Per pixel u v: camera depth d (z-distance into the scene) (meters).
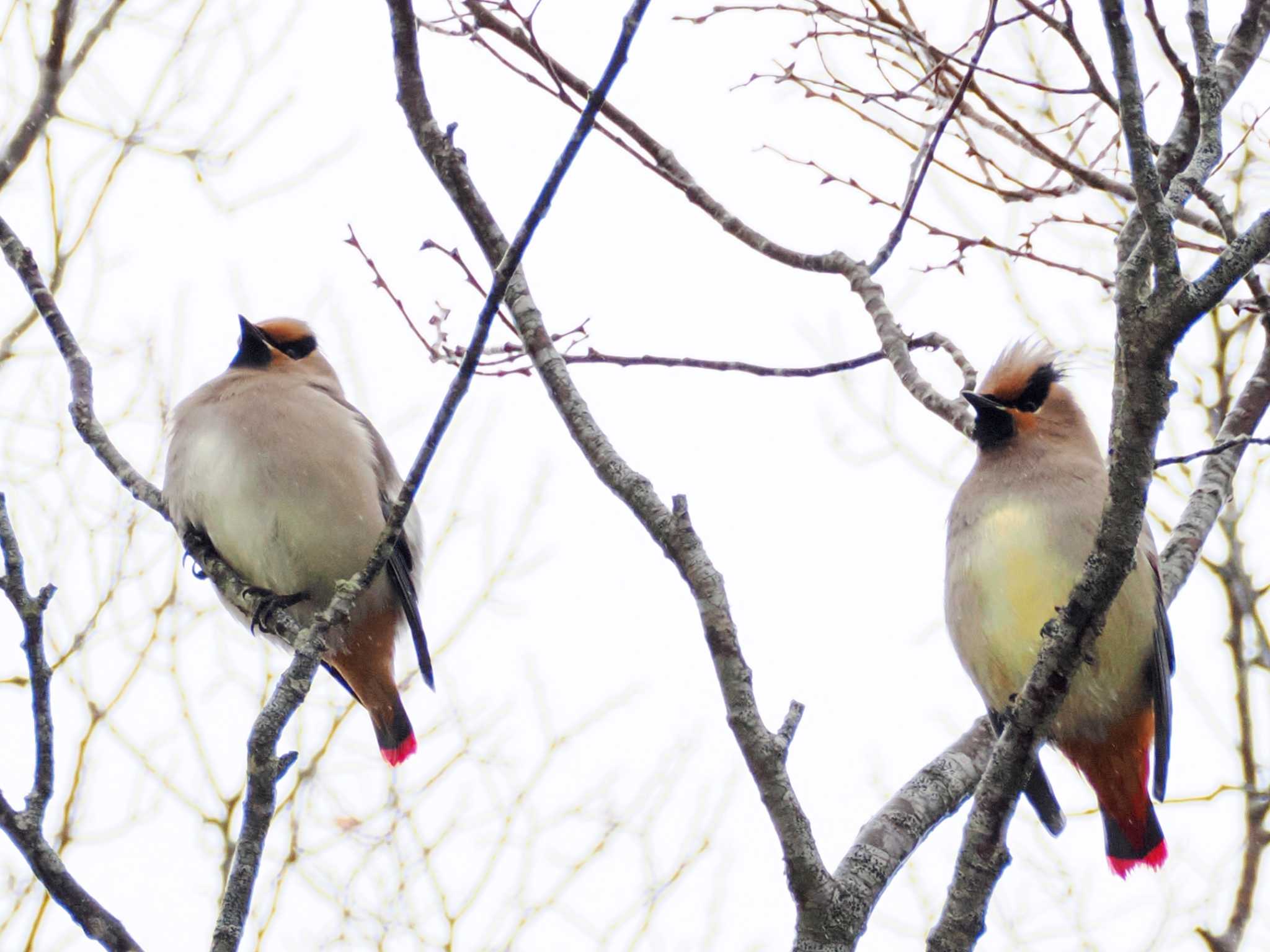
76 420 9.68
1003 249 10.83
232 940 6.81
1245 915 11.05
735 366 10.33
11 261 9.80
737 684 7.14
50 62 11.93
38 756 6.62
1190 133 8.47
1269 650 12.30
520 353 10.31
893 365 10.34
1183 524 10.50
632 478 7.54
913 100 10.65
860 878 7.81
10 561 6.74
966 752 8.66
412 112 8.34
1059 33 9.42
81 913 6.51
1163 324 6.72
